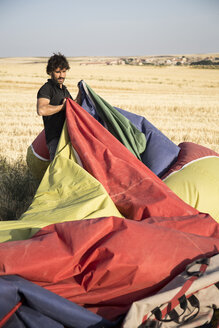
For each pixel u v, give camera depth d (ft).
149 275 8.38
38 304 7.65
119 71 257.34
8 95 96.63
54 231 9.08
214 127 51.39
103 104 15.92
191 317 8.55
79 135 14.08
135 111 69.21
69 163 13.15
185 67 339.16
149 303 7.97
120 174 12.68
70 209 10.67
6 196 17.87
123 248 8.38
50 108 14.83
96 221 8.98
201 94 120.98
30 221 10.37
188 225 10.52
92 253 8.41
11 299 7.59
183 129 48.47
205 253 9.22
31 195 18.52
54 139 15.55
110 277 8.25
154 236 8.95
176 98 101.50
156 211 11.33
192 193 13.84
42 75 187.01
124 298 8.54
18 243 8.43
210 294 8.86
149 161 15.79
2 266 7.88
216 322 8.96
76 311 7.80
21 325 7.70
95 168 12.82
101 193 11.27
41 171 19.63
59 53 14.93
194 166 15.05
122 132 15.84
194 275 8.40
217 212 14.06
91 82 154.51
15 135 40.24
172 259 8.70
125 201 11.81
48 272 8.09
